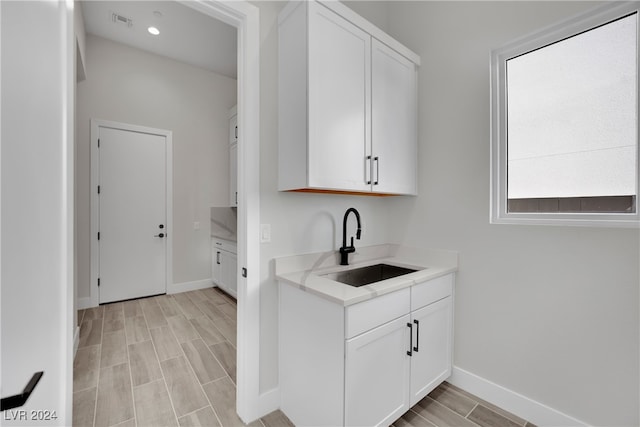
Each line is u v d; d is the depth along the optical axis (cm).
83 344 239
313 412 137
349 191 169
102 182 334
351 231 200
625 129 132
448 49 188
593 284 134
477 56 175
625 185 131
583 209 143
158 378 192
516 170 166
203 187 407
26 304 60
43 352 64
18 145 58
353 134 154
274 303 161
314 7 137
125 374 197
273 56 158
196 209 402
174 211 384
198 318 297
